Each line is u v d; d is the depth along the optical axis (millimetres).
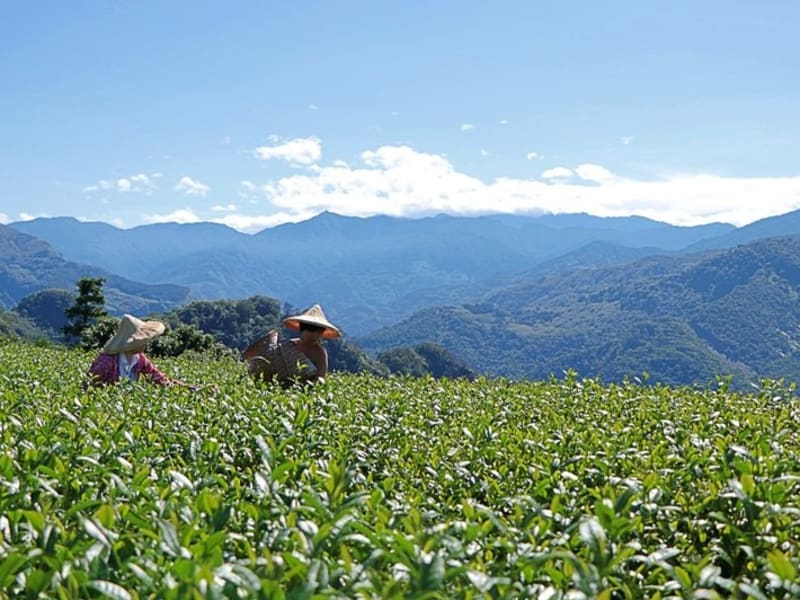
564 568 3832
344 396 10609
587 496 5578
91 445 6207
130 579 3701
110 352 13281
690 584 3744
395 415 8789
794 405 11000
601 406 10586
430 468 6531
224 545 4215
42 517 3887
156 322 13781
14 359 19719
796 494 5668
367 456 7023
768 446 6641
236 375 15578
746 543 4684
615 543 4398
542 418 9688
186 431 7391
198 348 46094
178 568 3270
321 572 3266
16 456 5785
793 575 3498
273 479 4852
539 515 4449
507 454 6902
